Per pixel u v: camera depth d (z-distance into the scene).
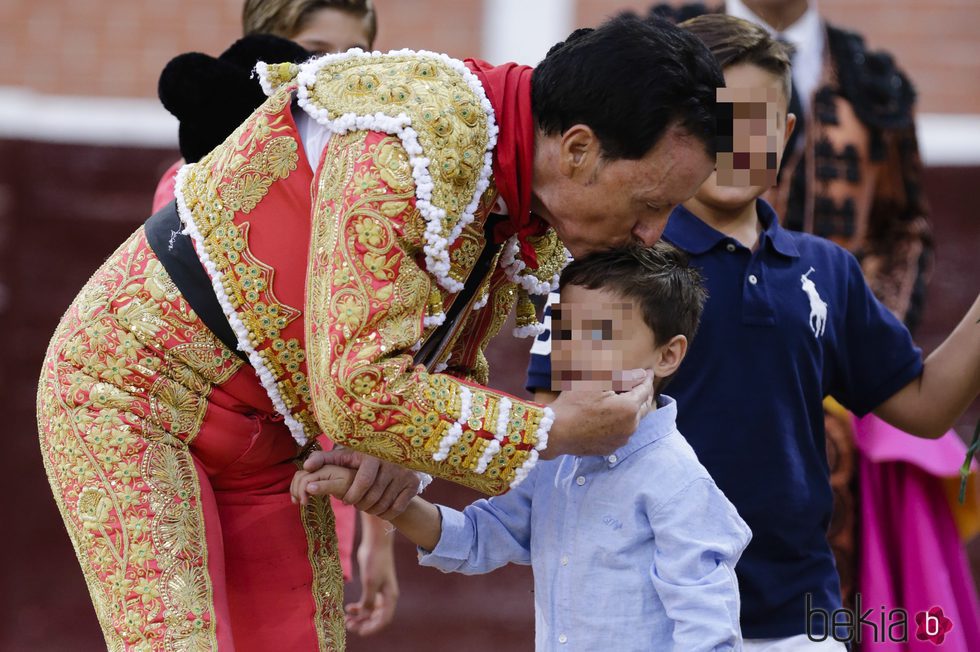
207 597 9.90
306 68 9.62
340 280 9.06
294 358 9.95
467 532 11.07
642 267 10.59
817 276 12.30
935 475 13.70
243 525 10.48
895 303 14.99
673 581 10.21
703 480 10.52
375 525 14.44
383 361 9.06
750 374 11.90
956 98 23.94
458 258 9.52
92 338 9.91
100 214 23.00
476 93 9.31
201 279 9.88
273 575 10.57
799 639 11.91
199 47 24.52
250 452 10.24
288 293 9.83
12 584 22.52
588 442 9.59
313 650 10.62
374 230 9.01
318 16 14.60
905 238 15.36
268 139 9.74
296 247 9.80
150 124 23.16
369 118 9.14
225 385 10.06
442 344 10.07
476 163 9.21
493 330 10.84
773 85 12.28
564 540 10.72
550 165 9.25
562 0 24.72
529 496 11.18
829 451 14.07
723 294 11.98
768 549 11.93
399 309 9.09
